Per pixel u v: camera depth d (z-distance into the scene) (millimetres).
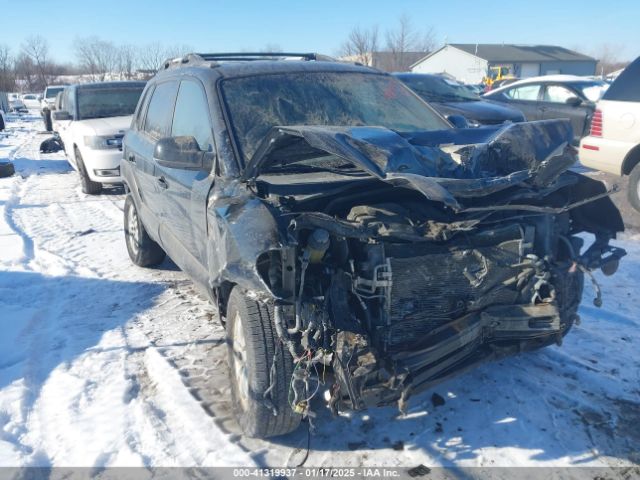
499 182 2873
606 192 3275
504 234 3139
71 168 13938
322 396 3365
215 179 3383
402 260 2848
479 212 3072
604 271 3688
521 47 60125
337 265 2822
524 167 3256
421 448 3020
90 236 7332
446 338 2834
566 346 4004
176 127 4359
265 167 3373
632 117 7652
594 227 3758
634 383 3529
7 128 28406
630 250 6039
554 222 3428
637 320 4371
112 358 4055
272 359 2791
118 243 7012
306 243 2699
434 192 2557
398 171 2775
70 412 3410
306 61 4480
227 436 3125
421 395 3477
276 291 2586
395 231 2811
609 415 3236
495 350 3131
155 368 3869
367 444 3062
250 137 3549
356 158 2717
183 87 4367
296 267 2668
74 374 3846
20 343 4324
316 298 2676
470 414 3285
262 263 2617
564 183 3359
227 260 2725
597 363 3768
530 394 3451
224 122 3596
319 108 3939
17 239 7227
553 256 3363
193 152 3363
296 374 2689
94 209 8992
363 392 2639
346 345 2664
